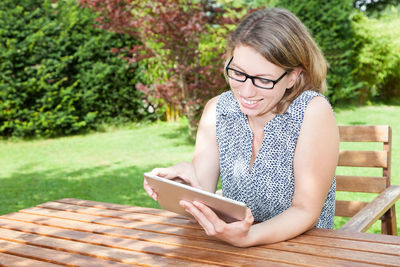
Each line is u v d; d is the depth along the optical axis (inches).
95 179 234.7
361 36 528.7
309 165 61.2
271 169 65.7
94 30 402.6
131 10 327.6
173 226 64.5
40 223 68.1
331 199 71.6
